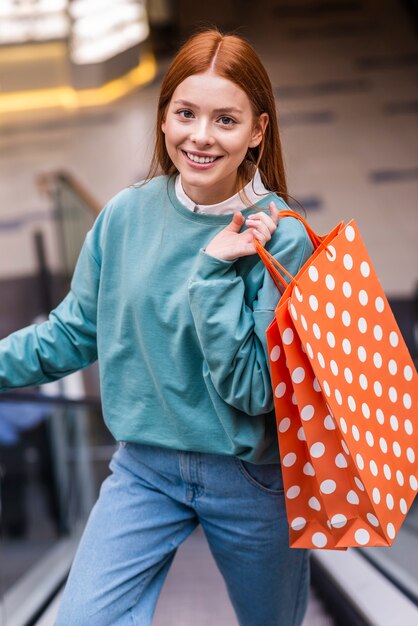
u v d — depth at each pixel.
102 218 2.02
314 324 1.73
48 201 9.77
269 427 1.92
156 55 12.37
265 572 2.07
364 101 10.93
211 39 1.77
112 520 1.99
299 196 9.45
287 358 1.72
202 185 1.80
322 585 3.43
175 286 1.89
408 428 1.91
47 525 6.50
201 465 1.95
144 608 1.98
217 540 2.07
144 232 1.94
